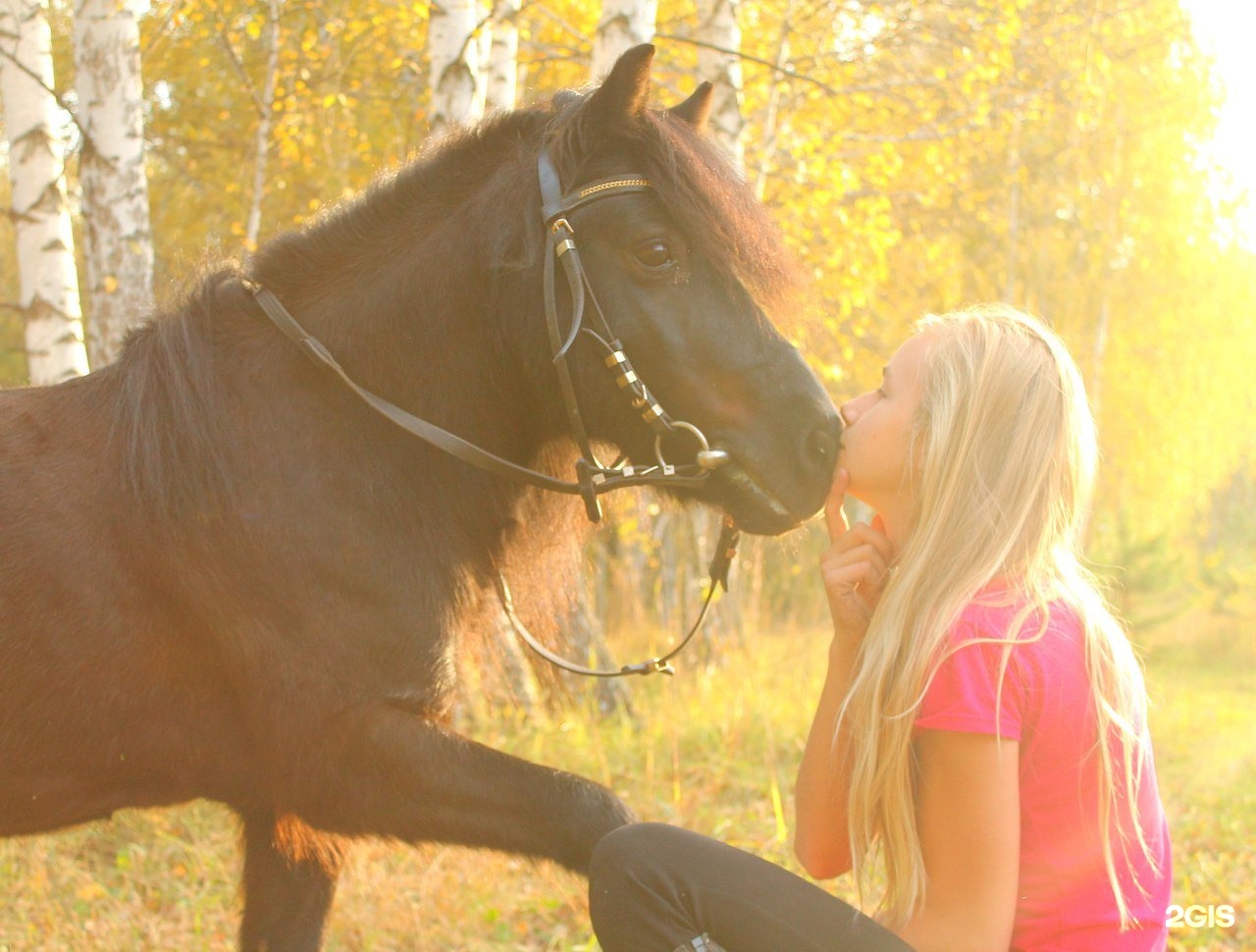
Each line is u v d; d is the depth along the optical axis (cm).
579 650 598
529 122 224
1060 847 164
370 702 201
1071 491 176
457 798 195
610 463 233
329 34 942
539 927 345
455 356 216
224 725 210
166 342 216
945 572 169
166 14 815
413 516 211
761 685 644
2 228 1327
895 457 188
